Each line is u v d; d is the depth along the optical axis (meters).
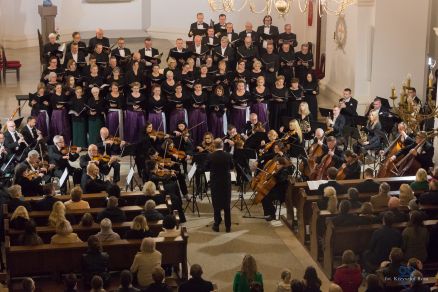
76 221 13.60
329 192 13.70
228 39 21.84
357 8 21.17
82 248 12.13
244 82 19.95
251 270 10.77
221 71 20.12
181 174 16.64
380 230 12.57
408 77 15.18
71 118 19.52
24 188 15.30
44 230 12.84
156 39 29.38
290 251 14.63
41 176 15.62
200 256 14.38
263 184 15.80
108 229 12.26
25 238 12.16
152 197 14.25
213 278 13.56
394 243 12.46
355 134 17.83
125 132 19.50
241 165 16.56
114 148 17.31
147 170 16.05
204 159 15.95
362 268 13.15
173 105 19.47
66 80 20.09
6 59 26.05
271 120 20.45
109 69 20.30
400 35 21.12
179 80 19.95
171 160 16.75
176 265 13.21
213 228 15.47
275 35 22.80
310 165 16.42
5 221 13.10
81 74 20.73
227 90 20.14
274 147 16.52
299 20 26.08
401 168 16.45
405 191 13.64
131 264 12.34
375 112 18.64
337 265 13.37
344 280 11.41
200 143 19.64
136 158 17.27
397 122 18.72
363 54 21.45
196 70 20.30
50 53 21.47
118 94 19.48
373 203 13.81
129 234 12.43
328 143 16.42
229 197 15.23
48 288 12.15
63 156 16.66
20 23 28.16
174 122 19.47
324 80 23.91
